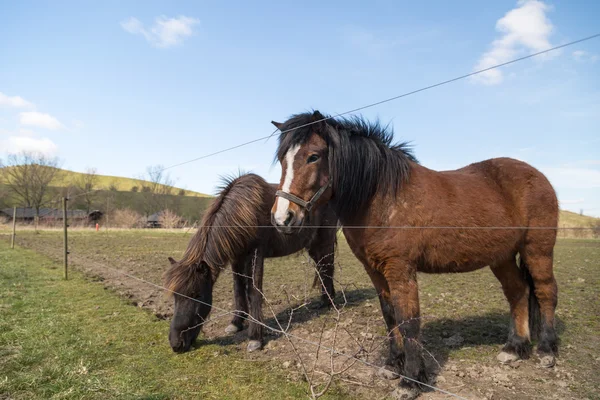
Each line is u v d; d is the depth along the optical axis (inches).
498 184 146.6
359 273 385.4
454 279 331.9
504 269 156.1
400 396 117.6
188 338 160.4
